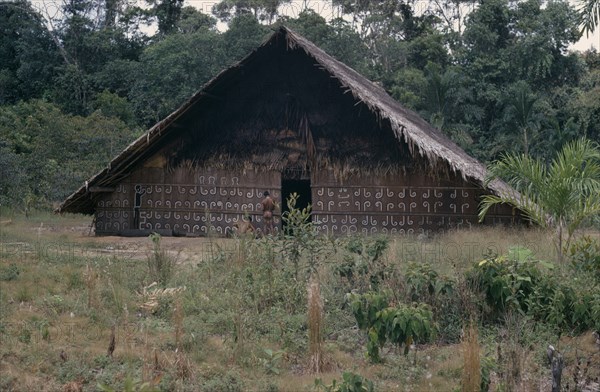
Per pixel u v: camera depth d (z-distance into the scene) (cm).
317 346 672
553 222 1075
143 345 703
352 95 1764
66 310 818
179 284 960
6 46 4775
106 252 1380
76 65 4475
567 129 3706
